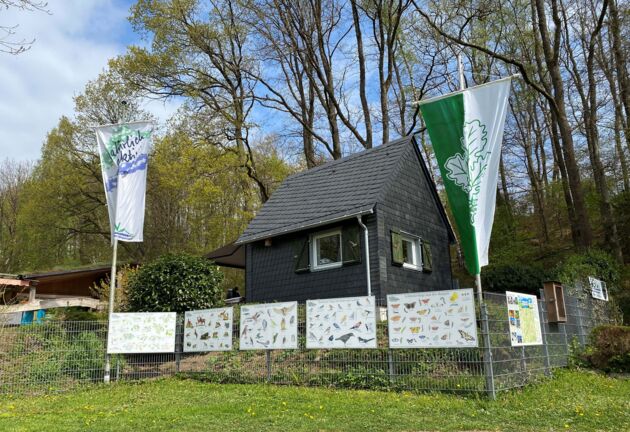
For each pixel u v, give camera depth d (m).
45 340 10.60
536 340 9.22
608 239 20.31
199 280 13.56
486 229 8.41
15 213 37.97
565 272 15.98
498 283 16.23
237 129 26.11
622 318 15.45
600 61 24.58
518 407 7.12
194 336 11.12
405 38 25.98
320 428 6.21
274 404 7.67
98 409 7.86
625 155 23.72
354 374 8.92
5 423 6.87
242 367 10.38
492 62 26.47
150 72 25.72
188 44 25.59
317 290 14.41
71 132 29.08
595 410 7.00
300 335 9.97
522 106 30.52
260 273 16.08
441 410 7.02
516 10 23.78
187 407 7.66
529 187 31.80
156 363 11.56
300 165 31.42
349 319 8.92
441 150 8.80
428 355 8.34
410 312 8.26
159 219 31.95
